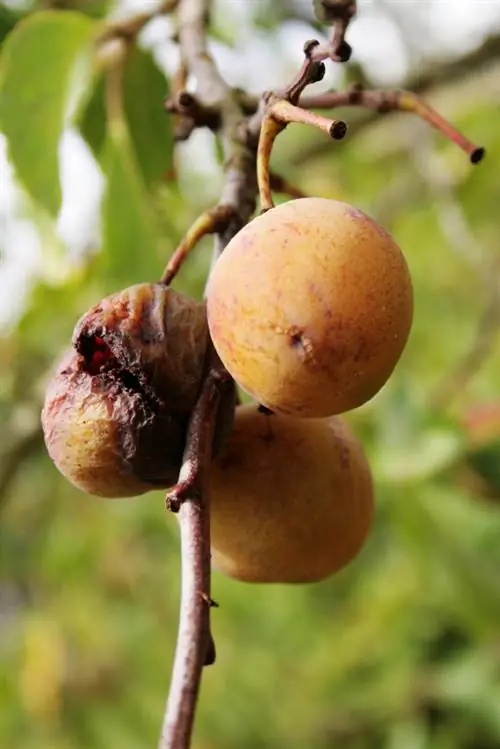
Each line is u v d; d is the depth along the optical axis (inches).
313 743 24.2
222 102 11.2
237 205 10.3
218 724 26.9
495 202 22.7
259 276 9.3
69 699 28.2
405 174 25.0
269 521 10.5
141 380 9.6
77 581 31.7
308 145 20.8
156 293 9.8
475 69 18.9
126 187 14.2
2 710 28.2
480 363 20.1
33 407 18.3
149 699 27.9
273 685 26.9
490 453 16.9
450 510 17.1
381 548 24.6
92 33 13.5
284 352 9.3
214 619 28.2
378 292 9.3
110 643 30.1
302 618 27.5
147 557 33.5
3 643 30.9
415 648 21.5
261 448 10.5
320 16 9.9
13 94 13.5
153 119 13.9
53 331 20.3
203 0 12.4
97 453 9.7
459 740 20.3
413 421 16.9
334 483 10.6
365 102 11.1
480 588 17.5
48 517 30.1
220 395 9.6
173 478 9.8
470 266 26.1
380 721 22.2
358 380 9.4
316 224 9.4
